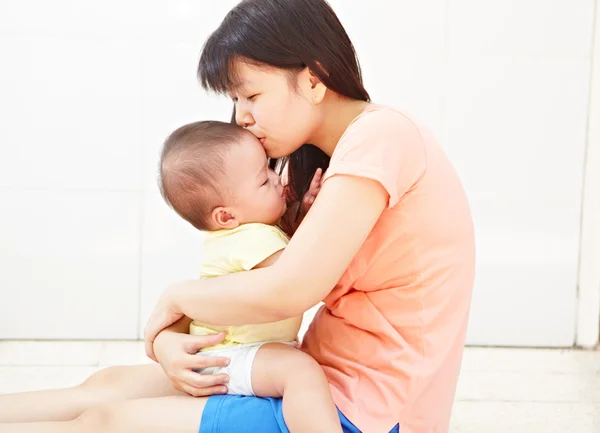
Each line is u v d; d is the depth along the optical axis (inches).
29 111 101.3
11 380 91.0
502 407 85.7
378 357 51.1
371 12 100.8
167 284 105.6
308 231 48.3
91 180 103.2
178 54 101.5
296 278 47.9
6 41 99.7
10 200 102.7
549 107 101.8
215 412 50.1
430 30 101.0
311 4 51.4
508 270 105.0
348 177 48.1
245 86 52.0
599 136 101.7
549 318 106.0
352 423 49.4
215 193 53.5
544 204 103.7
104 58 101.1
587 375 96.3
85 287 105.0
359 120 50.3
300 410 48.0
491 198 103.7
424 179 50.0
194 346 52.7
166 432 49.8
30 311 105.0
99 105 101.8
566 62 100.9
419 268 50.8
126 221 104.3
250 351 52.2
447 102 102.1
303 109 52.3
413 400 50.3
